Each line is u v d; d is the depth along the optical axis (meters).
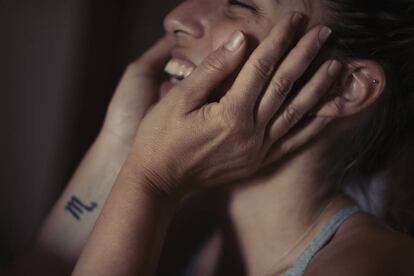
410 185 0.71
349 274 0.56
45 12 1.15
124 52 1.19
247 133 0.60
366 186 0.70
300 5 0.61
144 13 1.18
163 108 0.61
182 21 0.66
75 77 1.17
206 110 0.60
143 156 0.62
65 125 1.19
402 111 0.67
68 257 0.78
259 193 0.65
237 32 0.60
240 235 0.66
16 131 1.16
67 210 0.80
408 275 0.56
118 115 0.80
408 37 0.64
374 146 0.67
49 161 1.19
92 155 0.81
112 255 0.60
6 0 1.12
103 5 1.17
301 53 0.59
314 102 0.61
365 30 0.62
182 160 0.61
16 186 1.18
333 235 0.63
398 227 0.72
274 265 0.64
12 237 1.18
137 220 0.61
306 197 0.64
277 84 0.59
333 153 0.65
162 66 0.82
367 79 0.63
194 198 0.69
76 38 1.16
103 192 0.80
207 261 0.69
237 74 0.62
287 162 0.64
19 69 1.15
